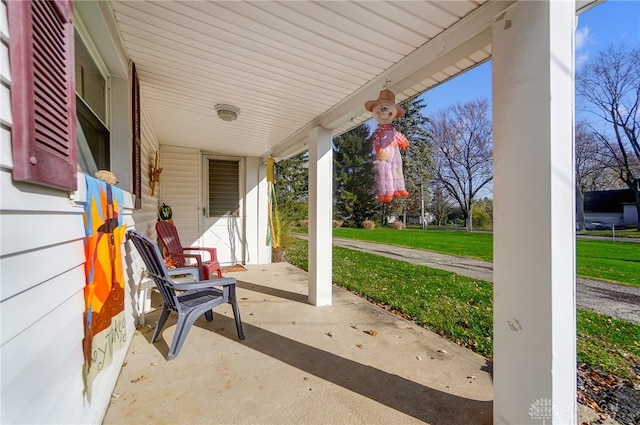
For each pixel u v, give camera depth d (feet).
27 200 2.91
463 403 5.72
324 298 11.67
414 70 7.21
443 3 5.29
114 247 5.88
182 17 5.79
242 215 20.30
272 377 6.51
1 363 2.52
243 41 6.62
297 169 49.73
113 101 7.34
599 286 15.40
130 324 8.03
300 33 6.28
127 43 6.73
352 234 47.50
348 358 7.41
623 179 42.04
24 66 2.64
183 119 12.33
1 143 2.52
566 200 4.33
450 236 43.42
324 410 5.46
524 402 4.49
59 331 3.59
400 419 5.27
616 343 8.53
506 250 4.75
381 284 15.70
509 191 4.69
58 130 3.23
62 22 3.34
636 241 32.32
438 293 13.89
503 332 4.80
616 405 5.64
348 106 9.97
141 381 6.27
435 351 7.84
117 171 7.44
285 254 23.12
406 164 55.11
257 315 10.48
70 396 3.89
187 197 18.31
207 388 6.07
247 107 10.75
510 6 4.66
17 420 2.73
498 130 4.86
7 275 2.60
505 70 4.73
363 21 5.86
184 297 8.50
